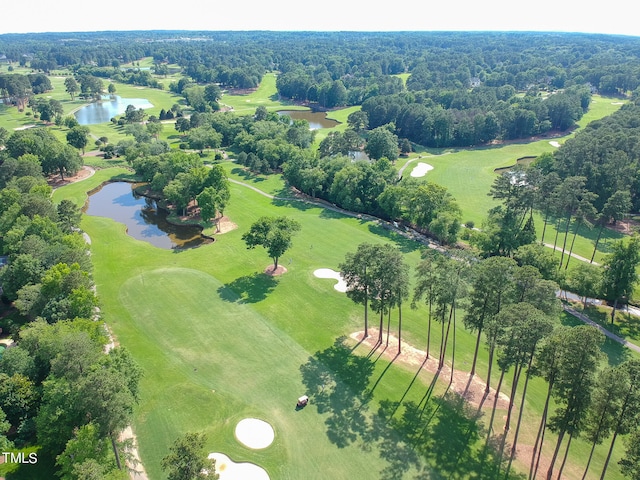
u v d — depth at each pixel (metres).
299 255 90.56
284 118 199.25
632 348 63.28
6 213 86.12
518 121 182.88
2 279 70.81
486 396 54.19
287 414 51.62
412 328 67.69
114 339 64.69
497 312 50.09
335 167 123.44
